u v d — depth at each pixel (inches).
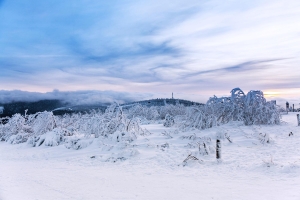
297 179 272.5
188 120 791.7
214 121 758.5
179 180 305.0
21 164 462.0
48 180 324.5
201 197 238.5
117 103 719.7
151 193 257.8
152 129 799.7
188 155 403.2
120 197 249.0
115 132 613.6
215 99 850.1
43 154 564.4
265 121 813.9
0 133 936.3
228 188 260.7
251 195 234.2
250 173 313.7
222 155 428.8
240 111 833.5
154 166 389.7
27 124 954.7
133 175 341.1
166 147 516.4
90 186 292.2
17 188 289.3
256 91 839.1
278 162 351.9
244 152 444.8
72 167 412.5
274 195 229.5
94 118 699.4
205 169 352.8
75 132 805.2
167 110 1360.7
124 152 466.0
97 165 419.2
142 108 1389.0
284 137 581.3
